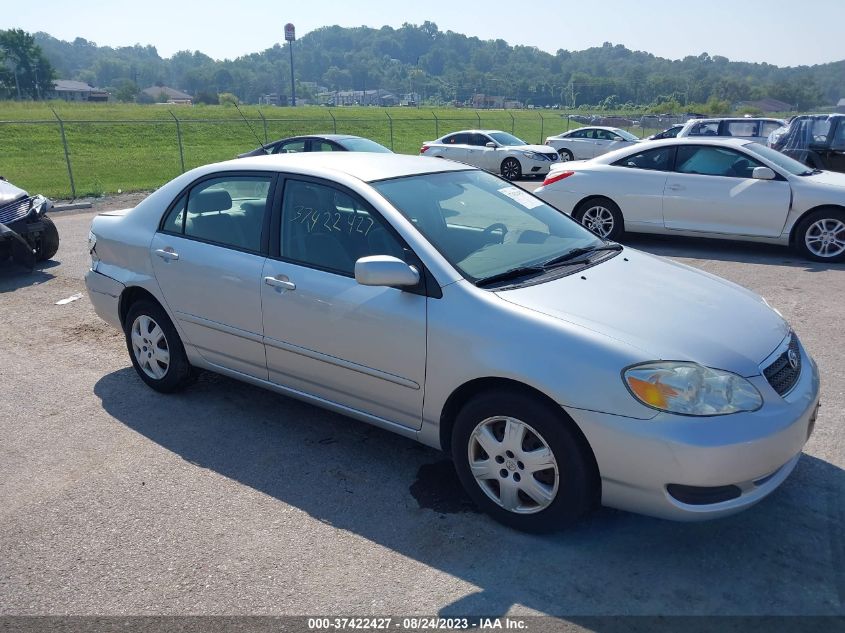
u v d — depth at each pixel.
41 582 3.06
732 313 3.46
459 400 3.47
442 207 3.98
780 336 3.43
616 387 2.95
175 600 2.93
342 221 3.86
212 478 3.89
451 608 2.85
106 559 3.20
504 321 3.22
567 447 3.07
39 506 3.64
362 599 2.91
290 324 3.97
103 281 5.07
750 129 18.36
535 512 3.25
